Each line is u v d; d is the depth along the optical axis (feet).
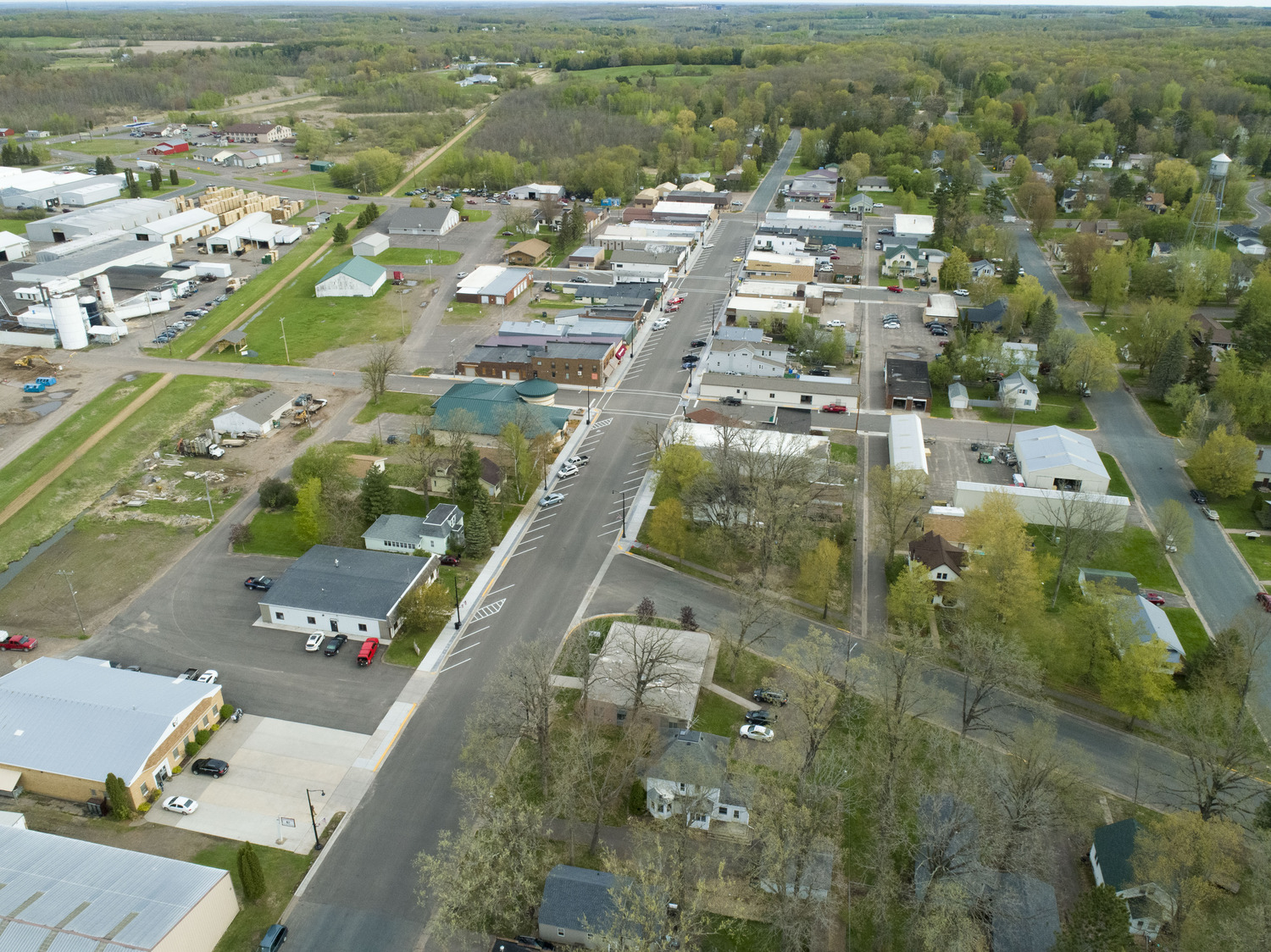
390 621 276.00
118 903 176.35
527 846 191.83
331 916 191.01
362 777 228.02
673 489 344.90
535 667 225.15
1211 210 655.35
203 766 227.40
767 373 470.39
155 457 388.16
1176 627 288.10
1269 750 235.40
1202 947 174.29
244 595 298.76
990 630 261.03
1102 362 440.45
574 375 464.24
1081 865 208.13
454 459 352.08
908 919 190.49
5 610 290.76
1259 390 399.85
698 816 214.90
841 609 295.48
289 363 485.56
